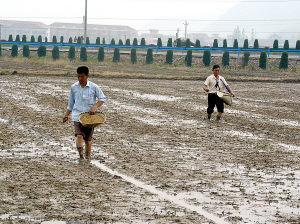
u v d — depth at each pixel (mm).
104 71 47562
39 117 18031
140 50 76875
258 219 7906
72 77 39625
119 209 8156
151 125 17328
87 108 11938
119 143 13961
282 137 15914
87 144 11938
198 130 16672
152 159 12062
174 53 72688
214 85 19078
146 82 38094
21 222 7434
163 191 9305
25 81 34000
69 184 9516
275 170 11281
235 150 13523
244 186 9836
